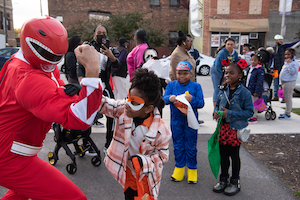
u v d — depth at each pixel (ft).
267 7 70.85
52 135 16.28
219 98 10.57
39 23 5.21
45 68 5.63
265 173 12.03
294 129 18.04
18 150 5.77
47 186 6.07
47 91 5.26
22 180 5.93
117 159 6.84
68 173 11.77
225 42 17.62
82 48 5.25
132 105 6.18
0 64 47.57
